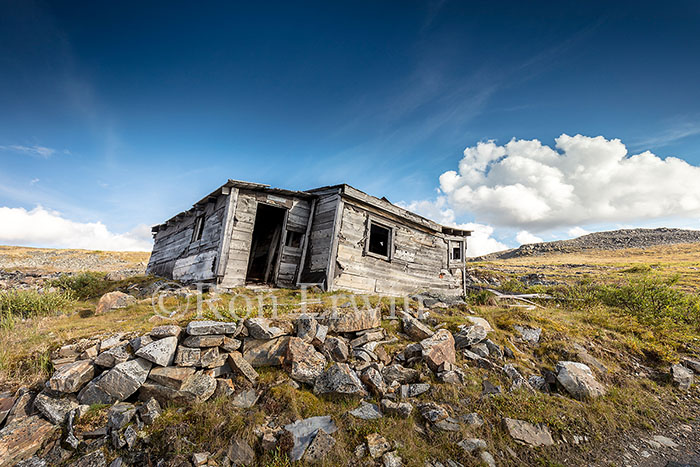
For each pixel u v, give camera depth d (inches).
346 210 424.8
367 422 175.3
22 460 137.6
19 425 149.3
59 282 447.8
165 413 164.2
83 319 273.6
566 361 253.8
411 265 514.6
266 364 209.5
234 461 145.5
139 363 180.7
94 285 452.1
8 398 162.9
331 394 191.6
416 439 166.9
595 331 331.9
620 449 177.0
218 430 157.8
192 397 173.6
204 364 190.2
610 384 245.3
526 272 1102.4
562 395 222.1
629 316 395.5
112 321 254.7
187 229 524.7
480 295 449.1
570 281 823.1
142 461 143.5
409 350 237.5
